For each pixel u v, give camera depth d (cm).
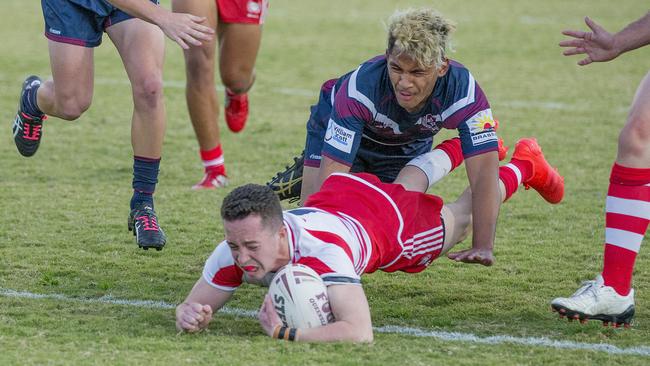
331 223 1540
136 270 1981
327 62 5319
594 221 2464
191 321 1509
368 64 1742
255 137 3534
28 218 2400
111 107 4081
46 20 2056
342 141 1734
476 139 1705
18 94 4312
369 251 1578
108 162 3117
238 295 1823
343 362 1380
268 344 1456
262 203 1438
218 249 1548
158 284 1883
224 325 1611
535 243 2252
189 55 2666
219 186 2817
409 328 1614
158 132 2069
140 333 1538
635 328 1633
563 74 4991
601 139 3506
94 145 3366
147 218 2039
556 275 1988
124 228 2334
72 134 3541
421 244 1684
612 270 1614
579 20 7031
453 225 1752
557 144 3412
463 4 8088
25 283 1855
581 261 2102
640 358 1462
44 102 2220
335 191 1641
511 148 3359
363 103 1717
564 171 3028
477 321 1670
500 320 1677
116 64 5266
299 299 1458
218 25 2911
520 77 4900
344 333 1453
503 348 1498
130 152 3272
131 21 2052
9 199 2595
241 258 1455
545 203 2659
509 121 3828
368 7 7969
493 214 1688
